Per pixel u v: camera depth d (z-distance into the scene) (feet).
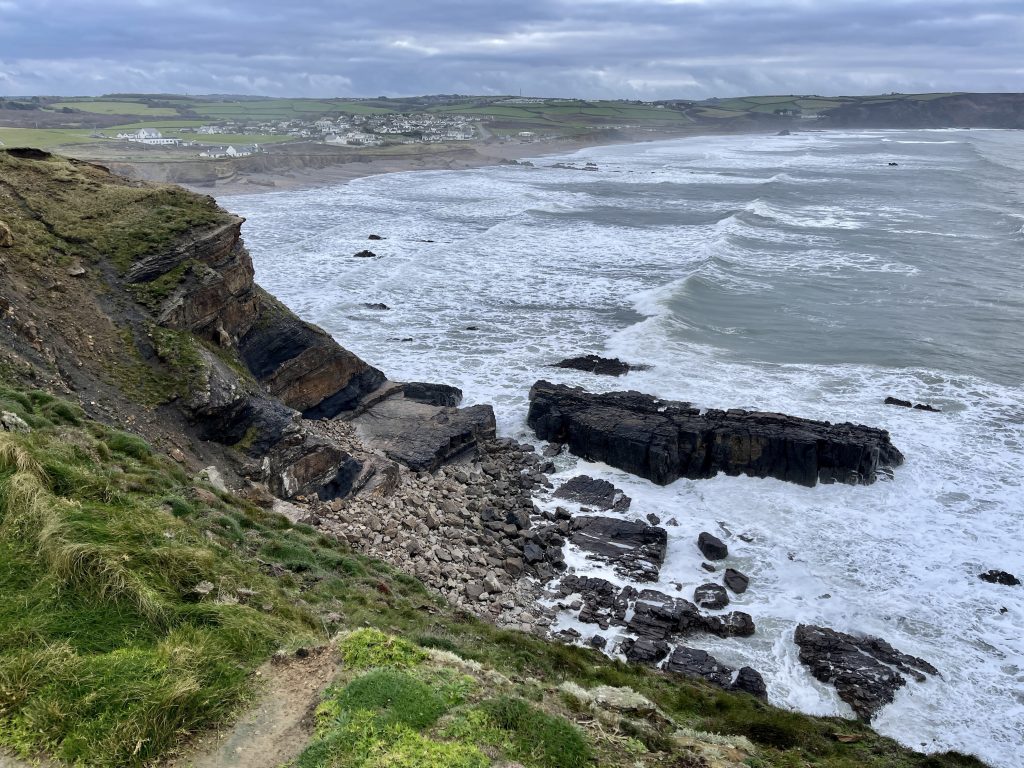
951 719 56.18
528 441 99.86
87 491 42.16
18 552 34.71
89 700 27.89
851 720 55.16
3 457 40.32
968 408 104.83
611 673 51.21
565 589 69.82
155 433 66.13
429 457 87.45
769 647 63.93
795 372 115.55
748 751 39.83
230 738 28.27
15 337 62.44
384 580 56.13
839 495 86.63
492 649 48.11
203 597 36.78
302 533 59.06
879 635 65.26
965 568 73.77
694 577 73.20
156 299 78.64
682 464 91.50
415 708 29.96
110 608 33.22
